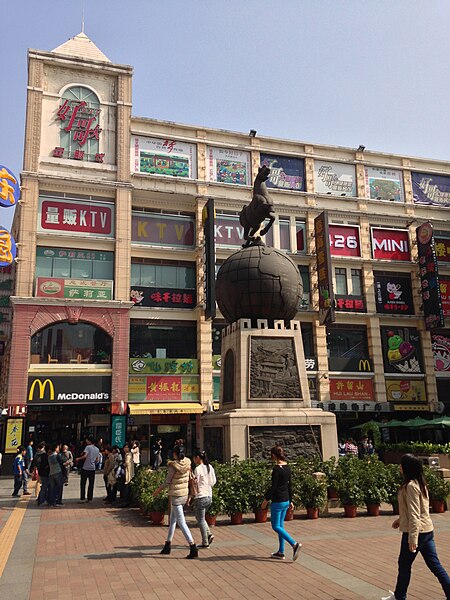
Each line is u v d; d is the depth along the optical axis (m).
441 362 35.19
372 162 37.19
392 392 33.44
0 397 33.41
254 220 15.41
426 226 34.69
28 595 6.51
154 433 30.41
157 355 30.48
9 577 7.32
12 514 13.52
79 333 28.73
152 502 11.47
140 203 31.94
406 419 34.06
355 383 32.94
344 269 34.75
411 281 35.81
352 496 11.62
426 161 38.53
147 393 29.09
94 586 6.84
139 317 30.44
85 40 32.59
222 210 32.81
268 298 13.91
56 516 12.98
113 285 29.58
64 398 27.30
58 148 30.03
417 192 38.03
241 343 13.68
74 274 29.36
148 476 13.02
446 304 36.28
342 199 35.59
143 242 31.45
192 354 31.06
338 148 36.50
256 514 11.13
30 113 29.78
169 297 31.12
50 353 28.03
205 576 7.19
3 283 34.72
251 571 7.39
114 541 9.68
